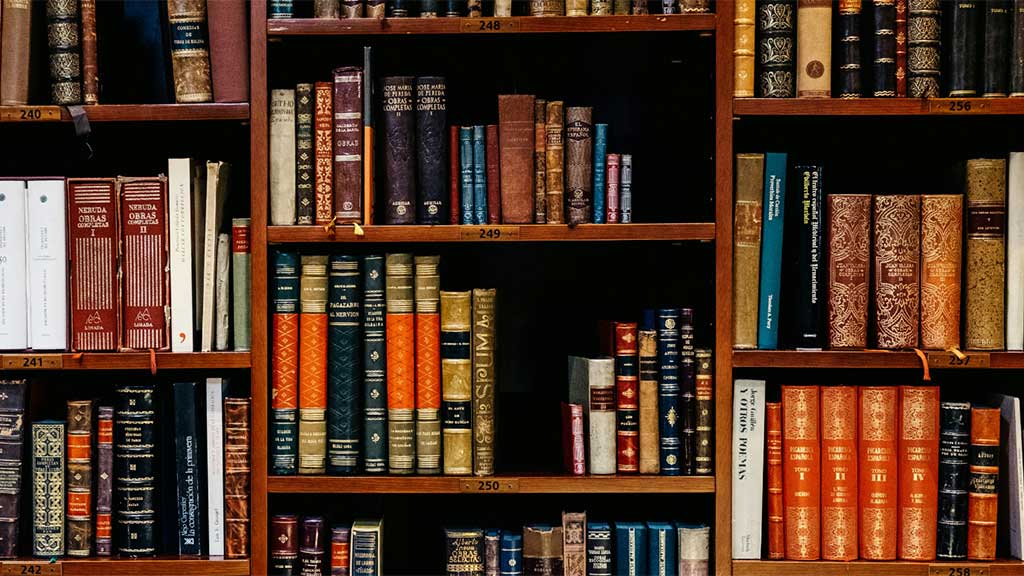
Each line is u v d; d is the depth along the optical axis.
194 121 1.49
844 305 1.43
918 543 1.42
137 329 1.44
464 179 1.46
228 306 1.46
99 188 1.44
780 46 1.43
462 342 1.44
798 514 1.43
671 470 1.45
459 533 1.46
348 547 1.45
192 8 1.44
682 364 1.46
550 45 1.59
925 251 1.43
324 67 1.67
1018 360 1.41
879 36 1.43
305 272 1.44
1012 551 1.44
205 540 1.46
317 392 1.45
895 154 1.72
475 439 1.45
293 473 1.45
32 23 1.44
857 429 1.44
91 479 1.45
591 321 1.75
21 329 1.44
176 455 1.45
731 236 1.44
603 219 1.46
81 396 1.65
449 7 1.44
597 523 1.48
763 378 1.71
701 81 1.53
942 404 1.44
